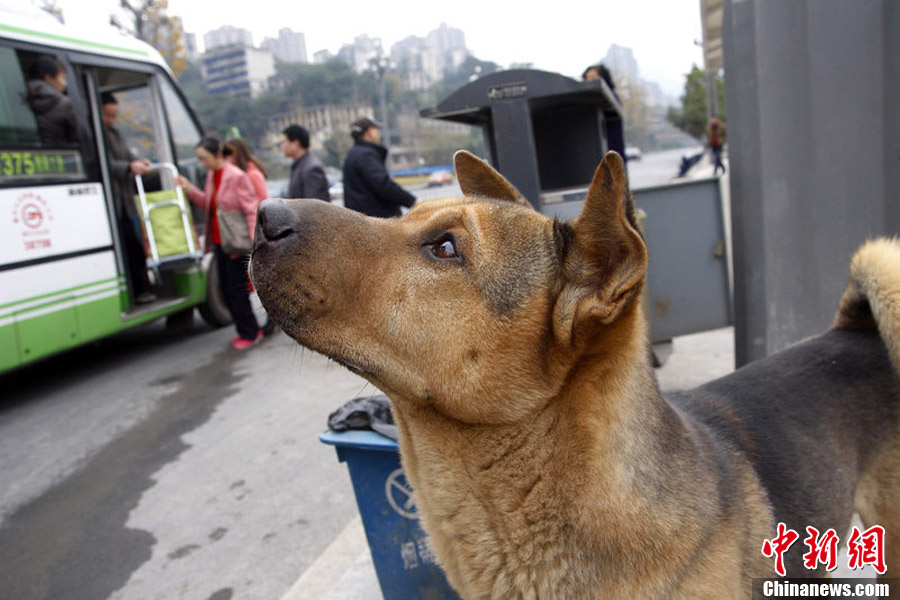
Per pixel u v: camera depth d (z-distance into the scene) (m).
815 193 3.66
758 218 4.01
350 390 6.21
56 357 8.76
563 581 1.83
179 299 8.63
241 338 8.20
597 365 1.81
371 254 1.95
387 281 1.93
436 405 1.91
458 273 1.92
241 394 6.45
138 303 8.35
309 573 3.42
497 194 2.38
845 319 2.76
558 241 1.86
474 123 6.17
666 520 1.82
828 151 3.55
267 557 3.75
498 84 4.86
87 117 7.37
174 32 22.38
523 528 1.87
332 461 4.82
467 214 1.97
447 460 1.96
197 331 9.52
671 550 1.81
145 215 7.86
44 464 5.29
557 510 1.83
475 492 1.93
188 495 4.54
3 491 4.87
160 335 9.53
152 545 3.98
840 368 2.54
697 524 1.86
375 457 2.68
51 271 6.82
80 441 5.70
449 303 1.90
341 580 3.23
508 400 1.85
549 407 1.84
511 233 1.94
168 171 8.91
